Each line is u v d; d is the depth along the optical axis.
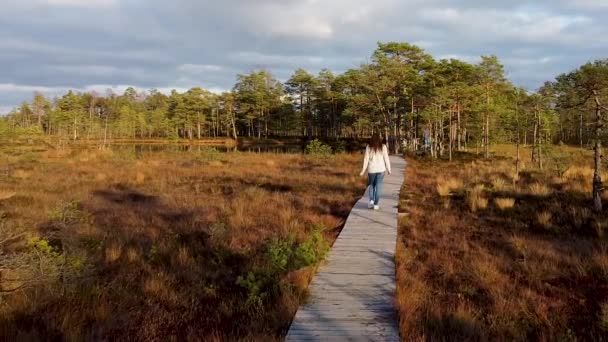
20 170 21.45
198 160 28.03
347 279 6.95
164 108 102.88
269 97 80.44
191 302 6.47
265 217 11.41
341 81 61.56
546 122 26.14
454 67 34.25
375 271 7.32
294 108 77.75
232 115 86.69
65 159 29.64
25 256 6.39
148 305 6.34
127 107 89.31
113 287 6.71
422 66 39.41
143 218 11.58
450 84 33.69
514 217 10.95
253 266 7.49
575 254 7.92
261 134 90.44
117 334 5.46
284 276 6.90
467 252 8.42
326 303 6.06
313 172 21.41
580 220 10.06
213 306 6.38
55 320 5.55
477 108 31.55
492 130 35.53
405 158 28.69
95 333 5.37
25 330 5.22
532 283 6.81
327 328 5.31
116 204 13.58
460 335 5.23
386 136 42.41
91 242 8.83
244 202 13.14
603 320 5.31
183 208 12.89
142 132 89.62
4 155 30.20
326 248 8.09
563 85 11.18
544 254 8.01
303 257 7.22
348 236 9.44
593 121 11.48
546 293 6.46
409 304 5.89
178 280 7.33
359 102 41.91
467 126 38.44
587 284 6.64
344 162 25.94
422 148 35.97
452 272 7.37
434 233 9.84
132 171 22.42
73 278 6.61
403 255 8.10
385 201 13.13
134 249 8.61
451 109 34.03
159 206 13.29
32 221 10.74
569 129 50.44
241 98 81.81
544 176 16.55
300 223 10.57
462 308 5.85
